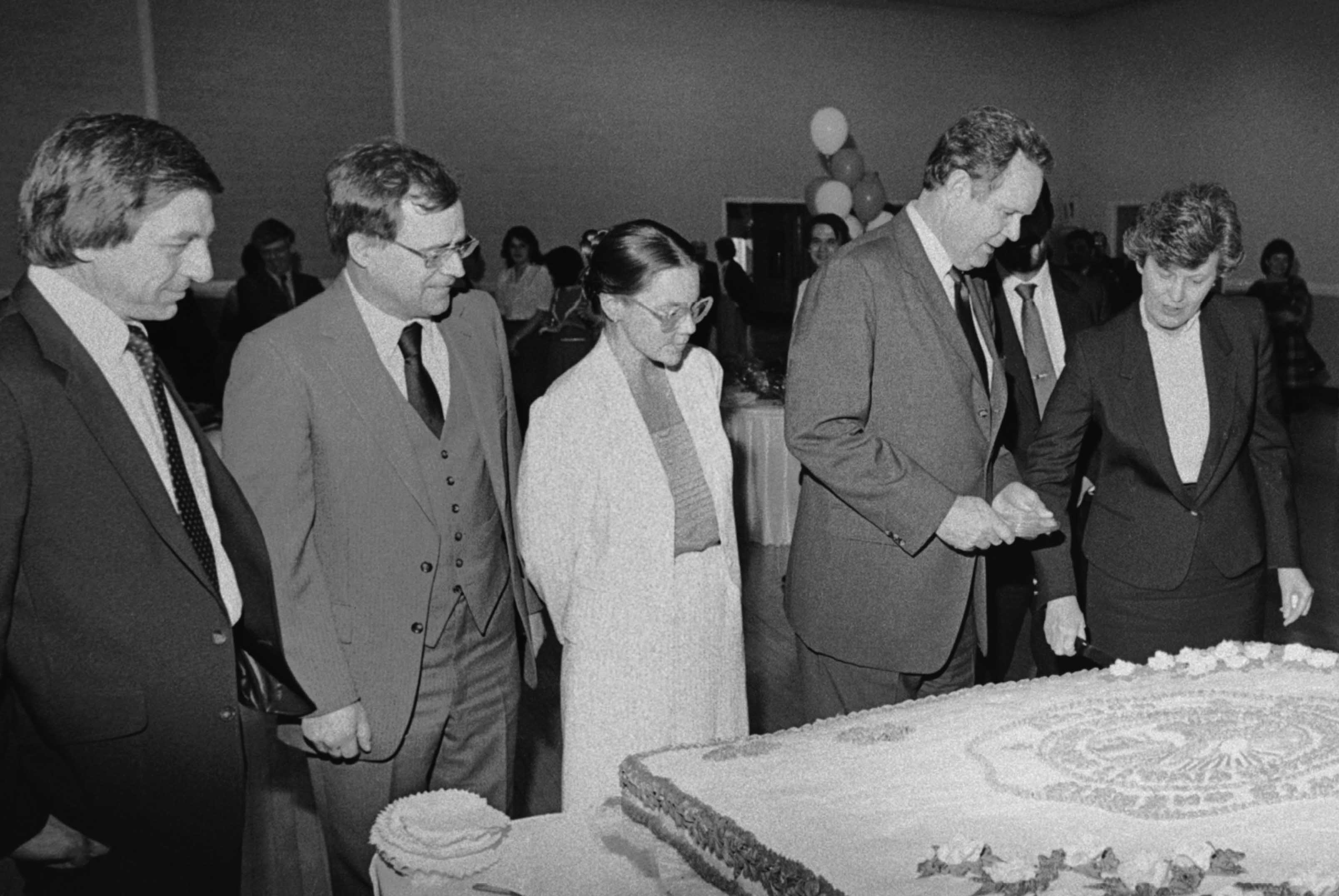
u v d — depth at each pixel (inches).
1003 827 56.7
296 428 77.7
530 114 476.7
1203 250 87.5
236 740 63.6
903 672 87.6
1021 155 80.4
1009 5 536.1
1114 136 550.6
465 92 467.8
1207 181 504.7
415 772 83.7
